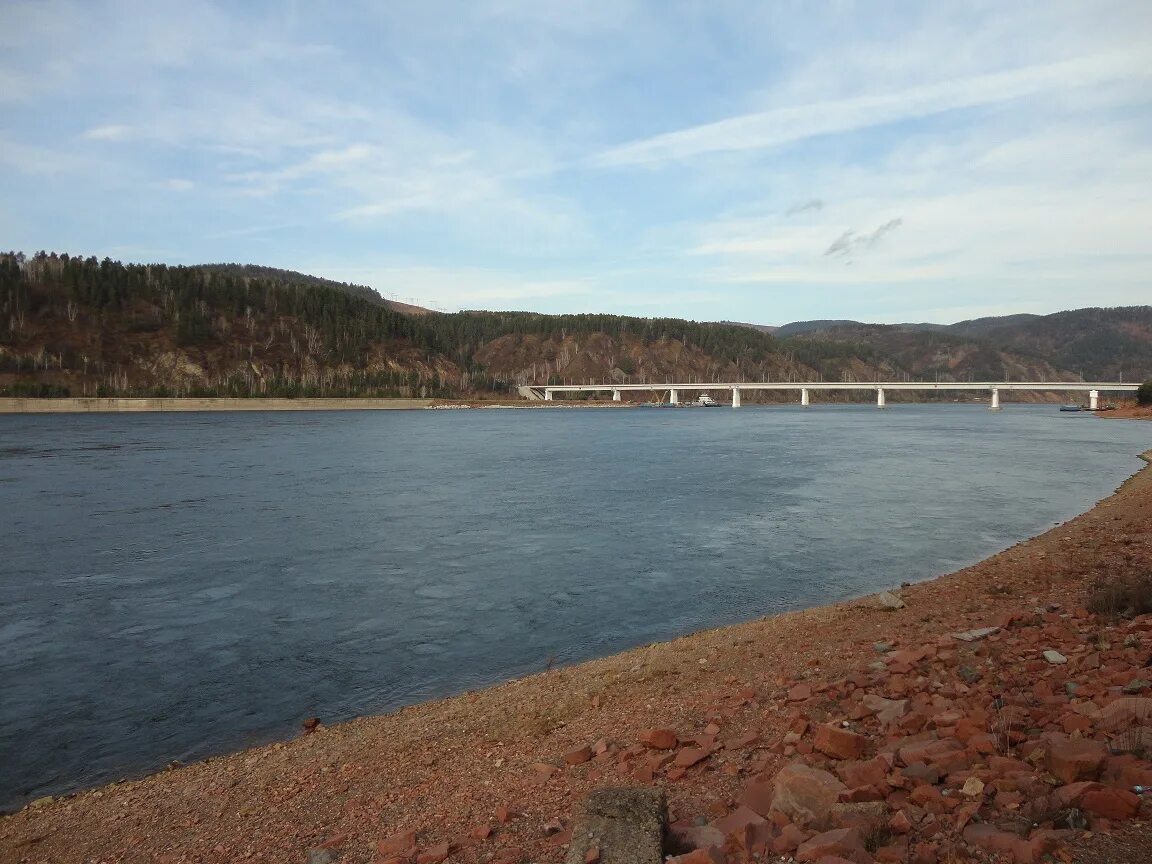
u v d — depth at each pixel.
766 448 78.44
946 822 5.36
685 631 19.45
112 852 8.66
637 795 6.06
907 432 106.75
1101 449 73.25
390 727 12.75
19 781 12.50
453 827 7.26
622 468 59.59
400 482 51.72
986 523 33.81
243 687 16.39
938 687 8.80
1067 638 10.51
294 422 140.88
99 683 16.73
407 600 23.05
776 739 8.05
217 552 30.06
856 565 26.34
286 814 8.94
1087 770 5.59
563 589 24.02
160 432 107.88
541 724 11.11
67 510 40.22
